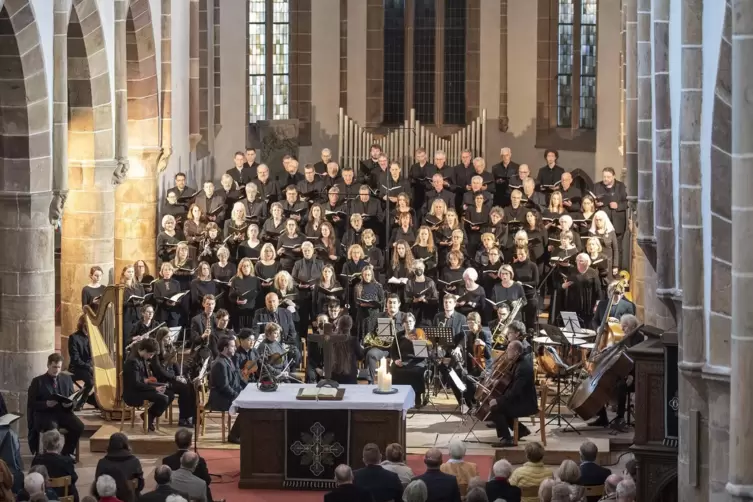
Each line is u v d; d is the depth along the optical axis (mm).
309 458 23141
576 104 39625
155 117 33594
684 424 19516
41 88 25188
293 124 40938
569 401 25297
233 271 31031
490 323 28875
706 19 17484
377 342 27391
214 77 40188
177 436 19781
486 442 25469
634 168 28875
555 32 39844
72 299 29984
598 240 30922
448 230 32250
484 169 35875
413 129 39844
